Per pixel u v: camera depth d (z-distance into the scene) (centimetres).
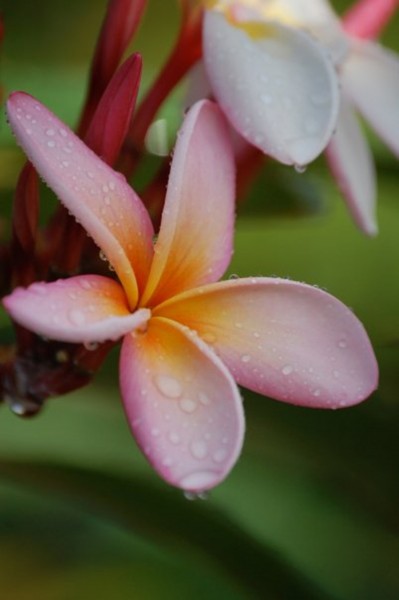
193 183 43
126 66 43
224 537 48
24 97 41
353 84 52
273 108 45
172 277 43
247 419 49
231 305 43
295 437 49
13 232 45
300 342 42
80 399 51
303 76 46
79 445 49
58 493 49
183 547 49
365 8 53
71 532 61
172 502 47
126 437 50
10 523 60
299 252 68
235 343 42
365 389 42
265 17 48
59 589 61
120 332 40
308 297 42
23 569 61
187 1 49
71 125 56
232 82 45
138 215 42
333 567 50
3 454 49
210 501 47
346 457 49
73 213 41
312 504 51
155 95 49
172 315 42
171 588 62
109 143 43
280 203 54
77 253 45
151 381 41
